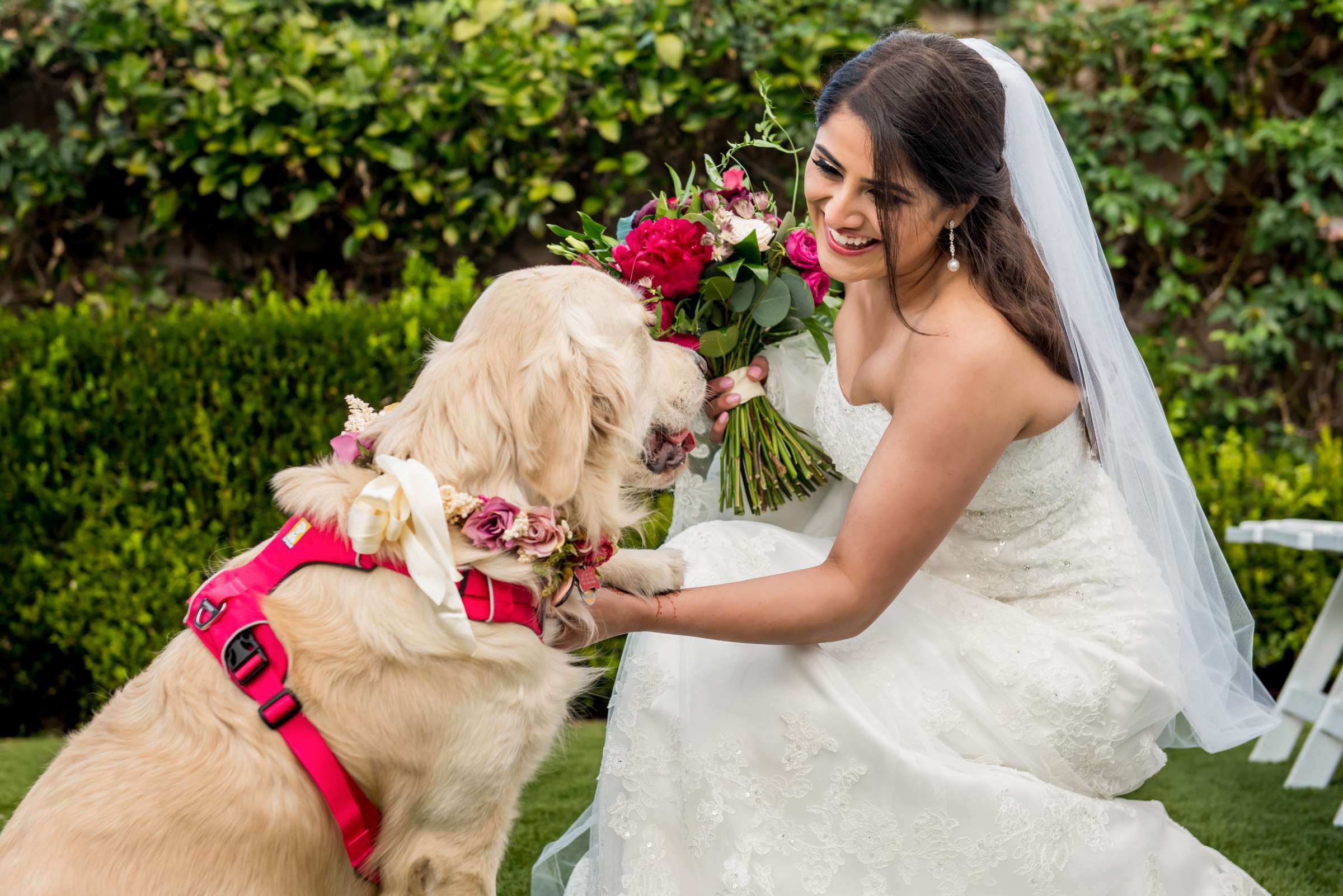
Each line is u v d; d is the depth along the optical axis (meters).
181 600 3.95
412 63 4.62
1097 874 1.92
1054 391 1.96
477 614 1.75
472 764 1.75
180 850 1.61
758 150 4.82
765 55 4.64
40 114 4.66
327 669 1.71
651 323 2.11
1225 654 2.31
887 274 1.94
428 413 1.83
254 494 4.00
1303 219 4.97
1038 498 2.06
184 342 3.97
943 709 1.99
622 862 1.99
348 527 1.78
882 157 1.85
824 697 1.94
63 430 3.97
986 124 1.89
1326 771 3.43
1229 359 5.25
